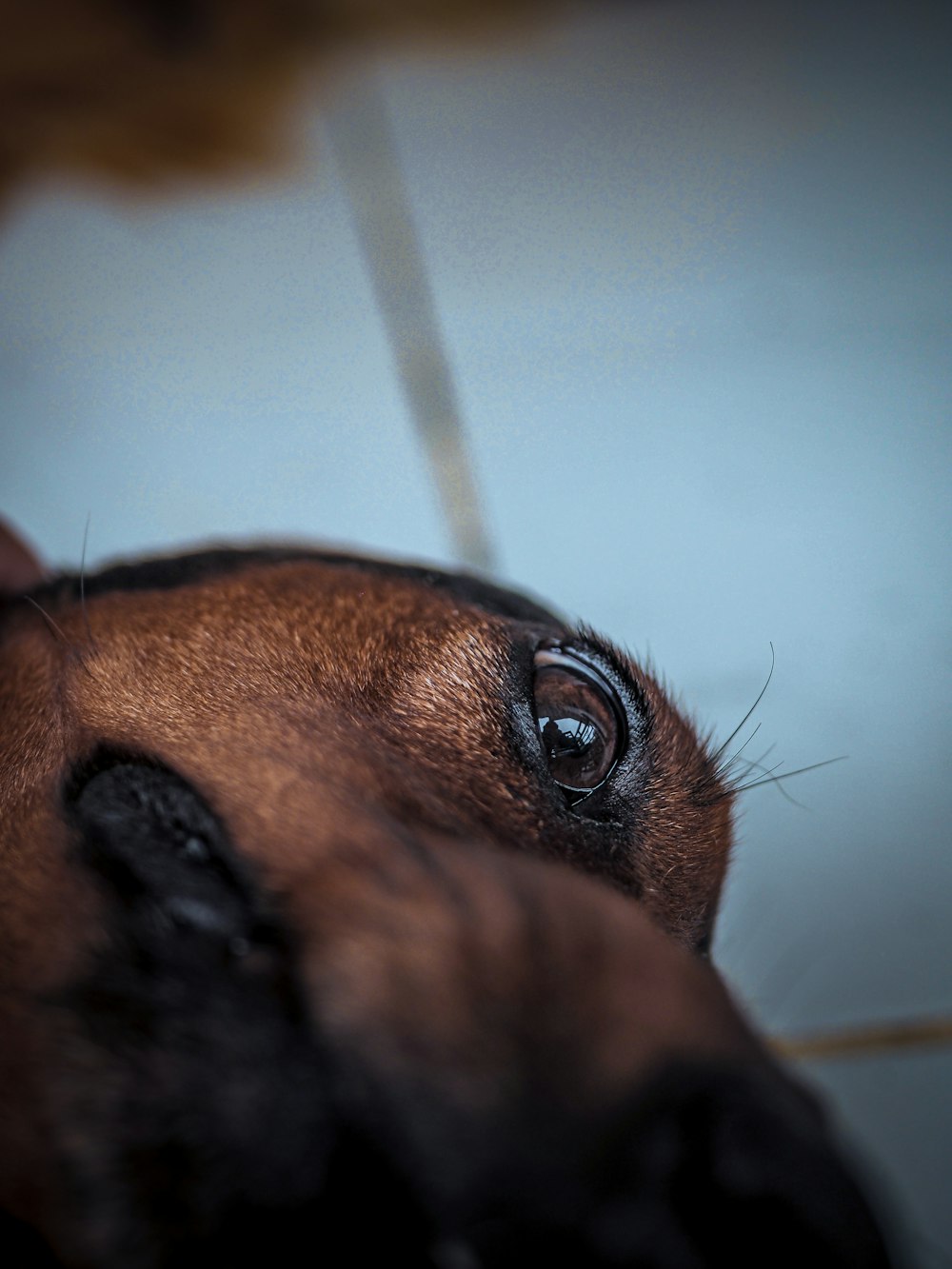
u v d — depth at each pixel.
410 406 0.42
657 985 0.15
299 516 0.38
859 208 0.47
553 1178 0.14
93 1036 0.16
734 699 0.33
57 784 0.19
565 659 0.22
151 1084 0.15
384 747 0.19
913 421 0.40
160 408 0.42
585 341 0.44
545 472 0.39
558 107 0.54
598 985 0.15
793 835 0.31
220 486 0.39
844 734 0.33
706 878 0.22
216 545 0.27
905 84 0.53
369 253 0.48
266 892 0.16
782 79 0.54
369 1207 0.15
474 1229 0.14
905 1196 0.25
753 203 0.48
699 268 0.46
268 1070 0.15
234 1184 0.15
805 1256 0.14
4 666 0.23
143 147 0.52
